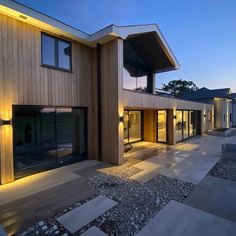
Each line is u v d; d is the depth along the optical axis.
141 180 5.97
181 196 4.85
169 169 7.09
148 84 13.09
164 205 4.39
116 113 7.83
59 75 7.50
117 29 7.46
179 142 13.28
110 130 8.12
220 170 6.92
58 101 7.46
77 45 8.17
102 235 3.38
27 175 6.55
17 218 3.91
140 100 9.20
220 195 4.91
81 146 8.60
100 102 8.48
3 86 5.88
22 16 6.03
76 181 5.95
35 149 6.88
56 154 7.54
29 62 6.53
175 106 12.52
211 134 17.61
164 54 11.66
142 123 13.80
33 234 3.42
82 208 4.28
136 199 4.68
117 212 4.11
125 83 10.78
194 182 5.79
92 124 8.84
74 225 3.67
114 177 6.27
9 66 6.01
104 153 8.41
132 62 11.48
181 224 3.68
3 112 5.88
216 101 22.23
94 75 8.72
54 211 4.17
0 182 5.79
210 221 3.78
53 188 5.43
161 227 3.59
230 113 25.70
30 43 6.55
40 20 6.34
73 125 8.25
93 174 6.62
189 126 15.70
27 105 6.50
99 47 8.36
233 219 3.85
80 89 8.31
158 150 10.57
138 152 10.08
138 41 10.89
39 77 6.82
